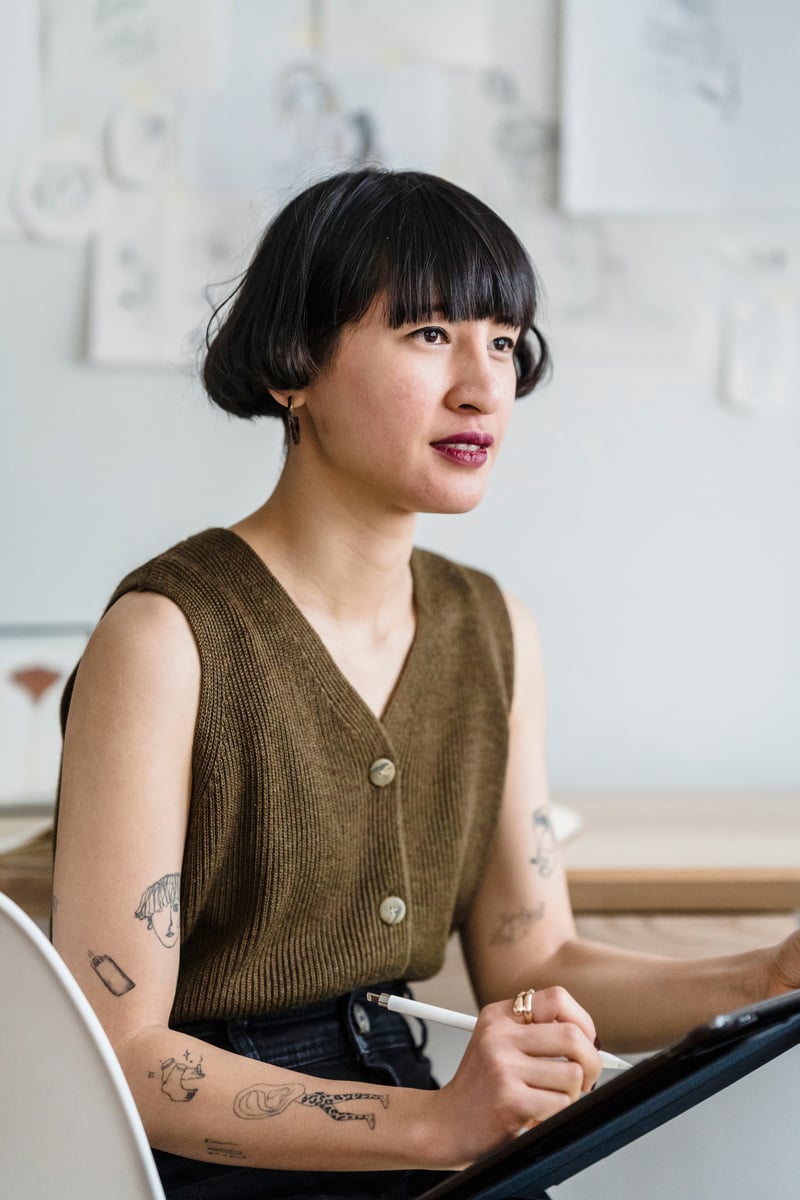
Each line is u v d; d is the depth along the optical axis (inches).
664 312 78.1
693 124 76.9
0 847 57.3
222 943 39.4
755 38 76.7
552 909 46.5
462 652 44.4
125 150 75.7
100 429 77.4
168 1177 37.3
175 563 39.6
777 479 80.0
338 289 38.0
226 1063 34.8
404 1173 39.3
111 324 76.3
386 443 38.2
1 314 76.4
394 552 41.2
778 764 80.2
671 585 80.2
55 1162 30.7
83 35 75.2
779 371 78.9
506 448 79.0
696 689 80.3
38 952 29.3
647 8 76.2
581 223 77.4
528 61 76.7
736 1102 40.8
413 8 76.0
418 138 76.5
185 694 37.6
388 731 41.6
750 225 77.8
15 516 77.5
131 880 36.0
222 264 76.4
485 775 45.1
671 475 79.7
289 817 38.9
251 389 41.2
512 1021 32.9
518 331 40.6
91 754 36.8
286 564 41.0
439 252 37.7
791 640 80.2
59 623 76.9
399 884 41.1
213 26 75.5
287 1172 37.9
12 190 75.5
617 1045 43.4
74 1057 29.9
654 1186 40.8
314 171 72.0
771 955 40.3
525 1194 32.0
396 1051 41.6
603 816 71.4
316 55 76.2
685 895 58.7
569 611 80.0
